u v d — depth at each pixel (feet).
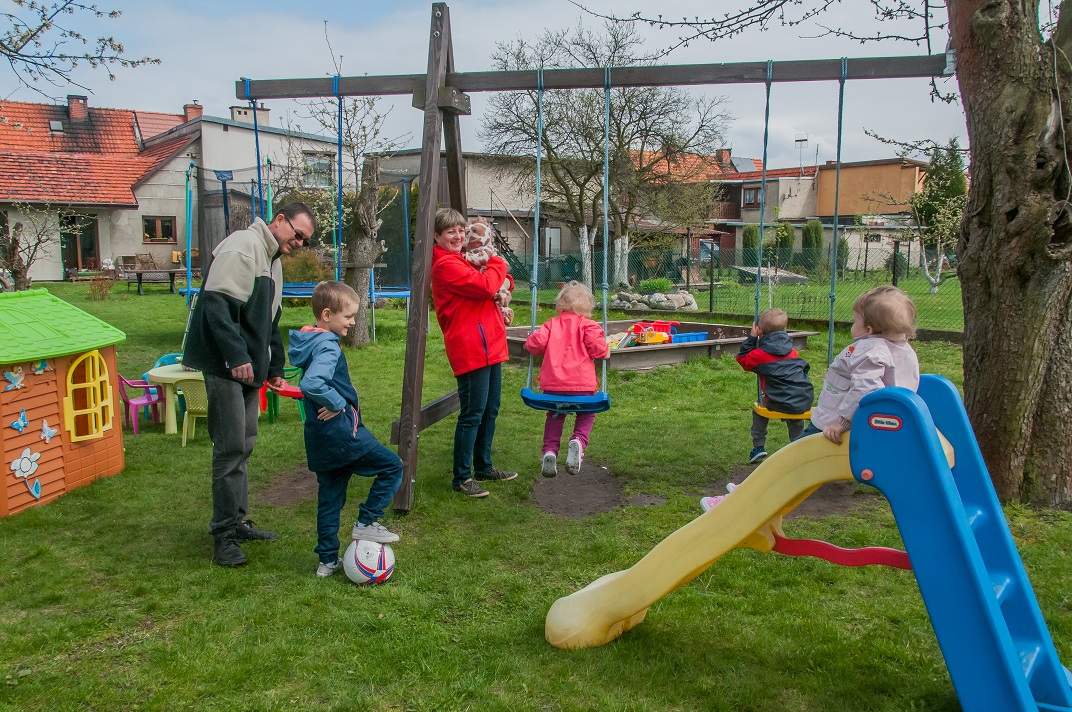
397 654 9.59
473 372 15.80
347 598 11.25
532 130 87.30
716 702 8.56
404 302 62.13
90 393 16.46
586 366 15.96
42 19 28.19
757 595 11.28
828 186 136.36
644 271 85.30
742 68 16.02
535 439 21.50
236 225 51.01
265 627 10.31
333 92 17.01
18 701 8.57
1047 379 14.58
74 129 101.24
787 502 8.68
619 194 93.66
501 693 8.82
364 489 16.65
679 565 9.32
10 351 14.28
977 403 15.07
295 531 14.23
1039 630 8.45
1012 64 13.74
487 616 10.76
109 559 12.65
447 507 15.46
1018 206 14.01
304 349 11.71
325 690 8.85
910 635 10.07
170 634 10.19
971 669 7.39
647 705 8.54
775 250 84.89
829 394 10.27
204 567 12.39
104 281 63.16
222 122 95.45
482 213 102.32
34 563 12.44
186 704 8.56
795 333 38.06
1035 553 12.59
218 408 12.44
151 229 94.58
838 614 10.79
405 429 15.08
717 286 71.97
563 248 115.34
